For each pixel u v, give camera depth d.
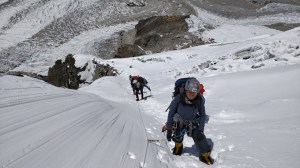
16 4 104.19
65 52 74.06
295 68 10.07
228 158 4.54
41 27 88.81
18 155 3.13
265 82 9.82
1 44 78.00
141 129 5.96
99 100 7.51
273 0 114.00
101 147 3.96
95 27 88.31
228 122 7.22
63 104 5.41
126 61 36.88
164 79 21.28
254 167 4.06
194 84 4.55
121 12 96.06
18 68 64.56
